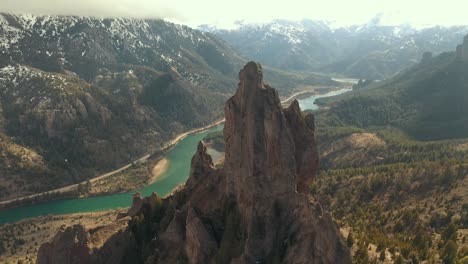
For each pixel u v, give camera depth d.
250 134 120.50
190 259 125.94
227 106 133.62
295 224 113.69
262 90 121.62
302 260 105.81
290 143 117.62
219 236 125.94
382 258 130.62
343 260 100.81
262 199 116.44
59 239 135.25
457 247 148.00
